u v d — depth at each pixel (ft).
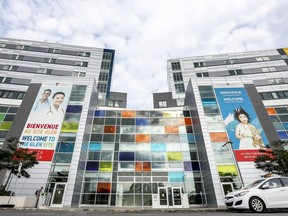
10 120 92.48
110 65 151.84
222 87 99.71
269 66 130.82
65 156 75.10
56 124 83.30
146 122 100.42
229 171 71.15
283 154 56.65
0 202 48.96
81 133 82.02
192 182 78.74
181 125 99.25
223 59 144.77
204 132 82.28
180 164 83.87
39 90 95.45
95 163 83.05
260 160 60.34
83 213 35.14
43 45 138.21
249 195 28.02
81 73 131.64
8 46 131.23
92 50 146.92
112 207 70.18
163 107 139.13
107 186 76.64
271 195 27.76
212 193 69.00
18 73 118.32
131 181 78.48
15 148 61.26
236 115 87.35
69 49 142.00
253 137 79.46
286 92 110.73
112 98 139.54
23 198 50.42
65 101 91.86
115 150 87.92
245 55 141.69
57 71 127.65
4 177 68.13
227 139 79.56
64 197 65.46
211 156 75.15
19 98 104.01
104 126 97.86
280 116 98.02
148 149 88.79
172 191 74.54
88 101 93.97
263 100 108.78
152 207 69.26
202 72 143.13
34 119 84.17
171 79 150.20
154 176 80.07
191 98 103.76
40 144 76.74
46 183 67.87
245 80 102.47
